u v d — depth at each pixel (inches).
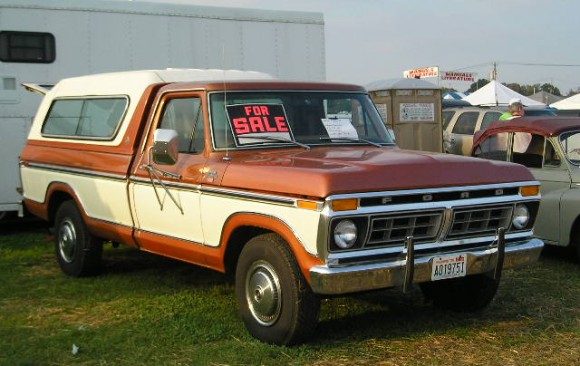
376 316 222.8
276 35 393.4
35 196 298.8
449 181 186.4
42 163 290.8
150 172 228.7
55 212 295.6
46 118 298.8
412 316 222.8
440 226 185.9
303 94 230.4
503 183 196.1
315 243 172.4
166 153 211.2
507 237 200.4
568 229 286.0
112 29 363.9
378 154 201.5
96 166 256.7
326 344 195.0
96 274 277.4
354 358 185.2
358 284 174.1
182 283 266.2
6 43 349.4
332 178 171.5
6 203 360.5
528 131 307.4
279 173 183.8
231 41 384.2
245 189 192.7
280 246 185.5
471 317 221.5
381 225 177.6
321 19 404.8
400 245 182.2
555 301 239.0
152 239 233.5
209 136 212.5
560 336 203.0
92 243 270.5
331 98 234.8
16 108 354.9
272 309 188.2
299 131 221.8
